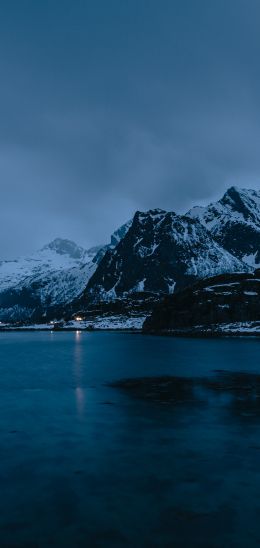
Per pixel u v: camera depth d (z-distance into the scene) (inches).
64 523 516.4
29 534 493.7
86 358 2637.8
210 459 714.2
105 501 569.3
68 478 645.9
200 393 1321.4
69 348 3639.3
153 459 717.9
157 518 524.7
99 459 722.8
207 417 997.2
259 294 5044.3
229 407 1106.1
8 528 506.6
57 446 792.9
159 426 924.0
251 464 689.0
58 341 4953.3
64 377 1745.8
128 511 542.3
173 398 1243.2
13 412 1075.9
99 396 1291.8
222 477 639.8
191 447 777.6
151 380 1628.9
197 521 516.1
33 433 879.1
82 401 1214.3
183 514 533.0
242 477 638.5
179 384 1517.0
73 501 571.5
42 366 2197.3
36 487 615.5
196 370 1931.6
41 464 701.9
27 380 1662.2
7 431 896.9
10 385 1531.7
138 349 3253.0
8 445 800.9
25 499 578.6
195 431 879.7
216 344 3550.7
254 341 3809.1
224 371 1881.2
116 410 1086.4
